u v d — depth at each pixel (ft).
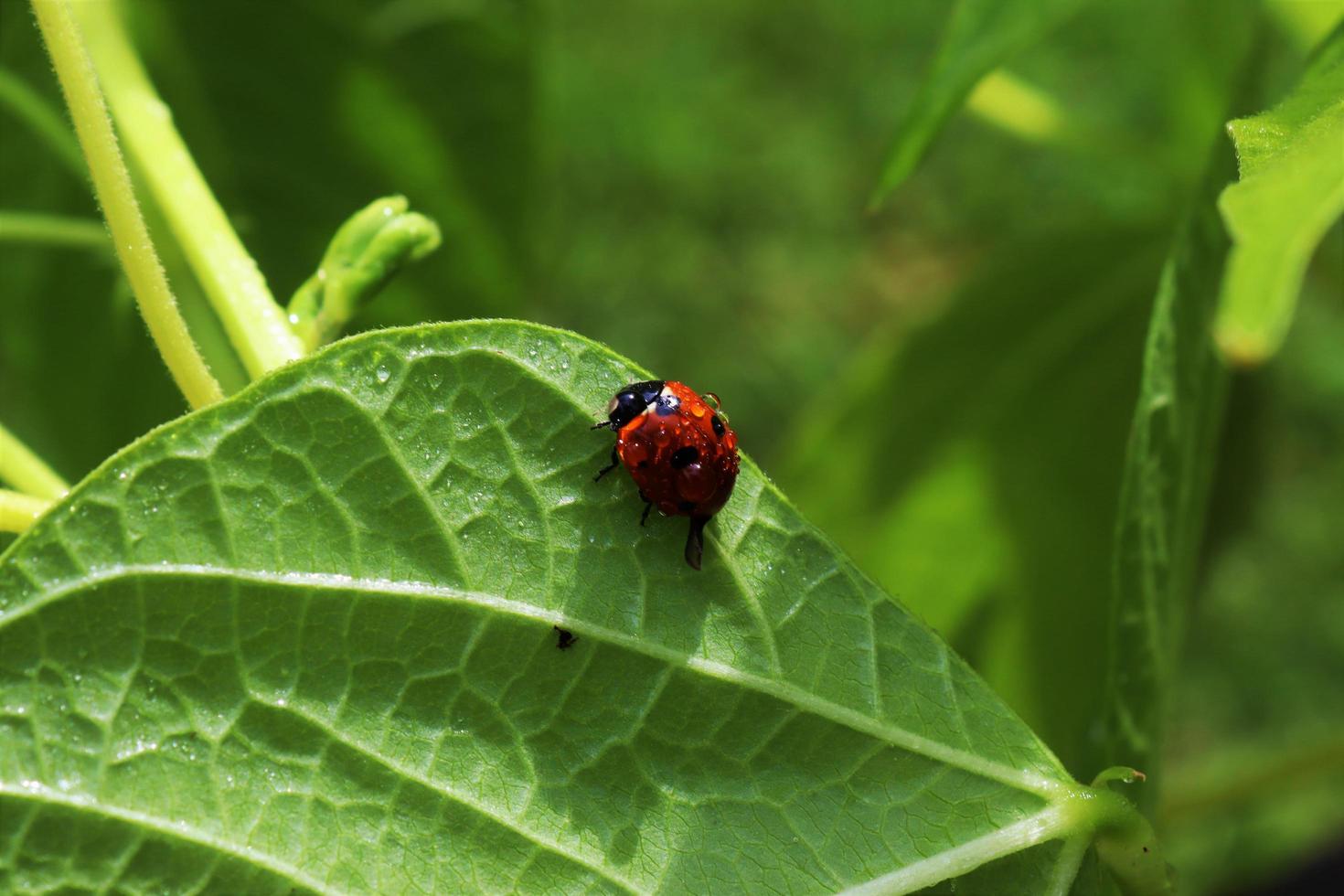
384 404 0.63
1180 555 0.71
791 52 2.39
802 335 2.06
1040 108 0.87
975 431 0.87
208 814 0.63
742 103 2.32
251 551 0.63
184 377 0.66
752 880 0.64
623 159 2.23
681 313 2.07
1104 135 0.87
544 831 0.63
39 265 0.90
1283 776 0.86
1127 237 0.85
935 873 0.64
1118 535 0.66
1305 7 0.69
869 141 2.28
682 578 0.64
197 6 0.87
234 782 0.63
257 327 0.68
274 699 0.63
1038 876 0.64
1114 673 0.67
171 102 0.89
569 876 0.63
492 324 0.63
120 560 0.62
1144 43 2.04
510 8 0.91
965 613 0.86
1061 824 0.64
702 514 0.64
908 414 0.87
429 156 0.93
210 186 0.90
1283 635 1.69
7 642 0.62
